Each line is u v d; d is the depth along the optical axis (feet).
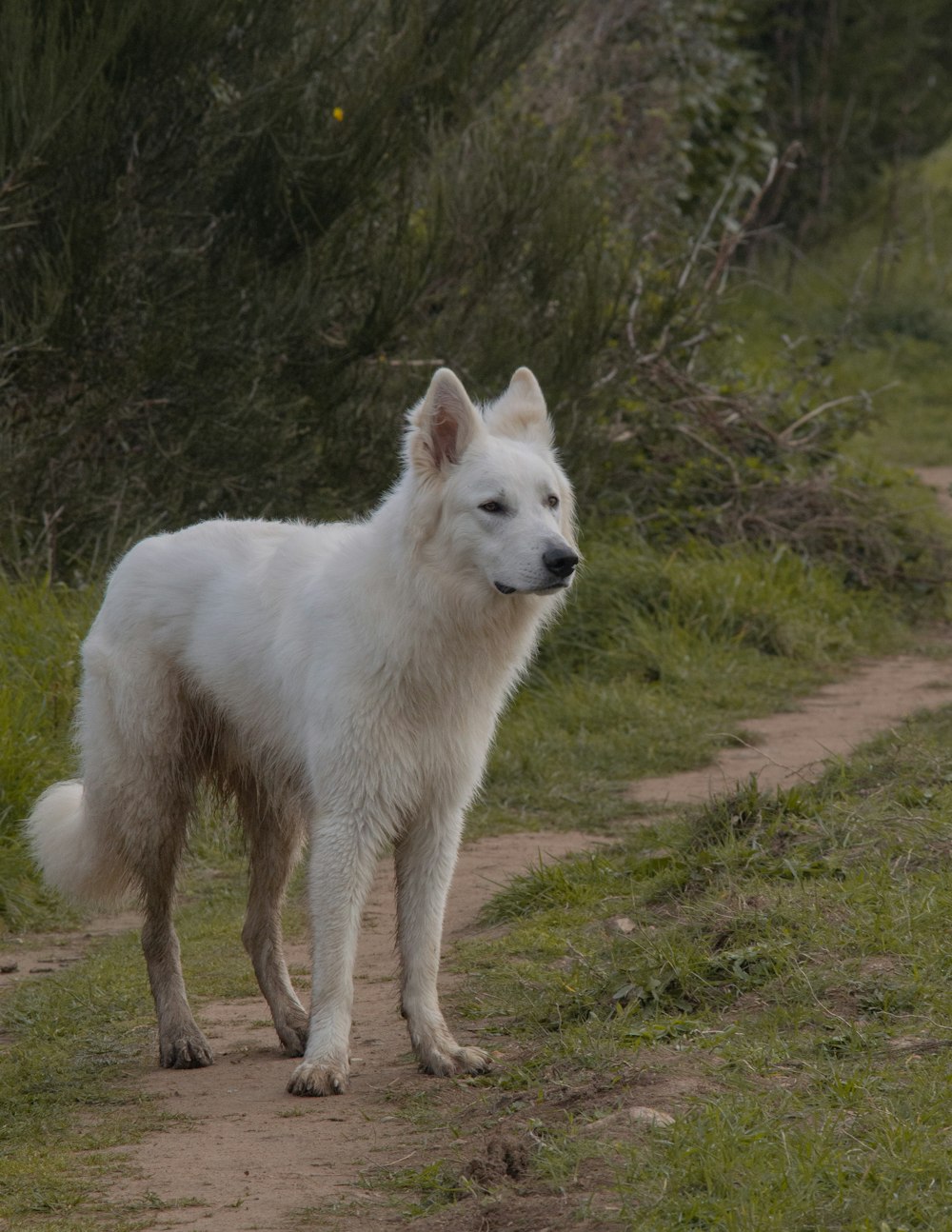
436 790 30.50
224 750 34.58
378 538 30.66
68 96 59.62
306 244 66.39
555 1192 21.08
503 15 74.74
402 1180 23.04
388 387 71.46
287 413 67.92
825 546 84.79
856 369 158.30
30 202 59.16
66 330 61.21
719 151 145.48
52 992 36.47
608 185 102.99
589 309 74.02
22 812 46.60
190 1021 31.91
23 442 63.00
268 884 33.35
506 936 37.88
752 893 33.37
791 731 60.08
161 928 32.99
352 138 67.31
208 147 67.21
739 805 40.09
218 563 33.83
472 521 29.66
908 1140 20.85
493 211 72.84
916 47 183.42
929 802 38.52
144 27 63.00
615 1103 23.89
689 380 87.25
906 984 27.17
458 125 76.54
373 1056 30.78
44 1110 28.35
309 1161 24.57
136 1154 25.50
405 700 29.66
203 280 66.23
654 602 74.13
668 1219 19.52
